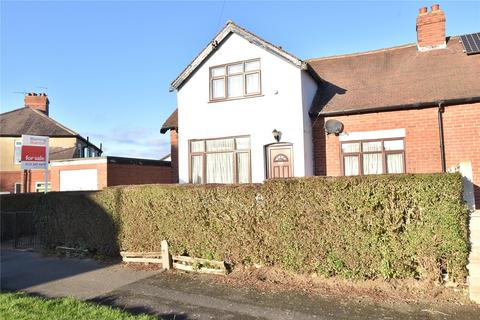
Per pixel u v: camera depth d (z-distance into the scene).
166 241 9.20
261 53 13.87
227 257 8.48
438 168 12.39
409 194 6.80
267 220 8.04
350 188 7.21
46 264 10.54
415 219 6.78
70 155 27.61
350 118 13.66
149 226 9.67
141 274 8.88
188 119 14.88
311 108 14.18
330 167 13.77
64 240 11.67
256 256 8.18
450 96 12.33
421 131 12.73
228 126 14.18
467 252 6.45
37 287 8.30
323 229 7.44
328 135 13.88
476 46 14.36
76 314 6.14
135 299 7.13
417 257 6.77
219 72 14.59
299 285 7.39
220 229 8.56
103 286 8.11
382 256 6.99
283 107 13.44
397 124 13.05
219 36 14.38
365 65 16.30
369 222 7.05
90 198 11.00
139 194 9.90
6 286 8.47
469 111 12.20
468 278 6.47
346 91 14.67
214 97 14.62
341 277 7.29
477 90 12.19
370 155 13.34
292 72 13.41
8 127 30.30
